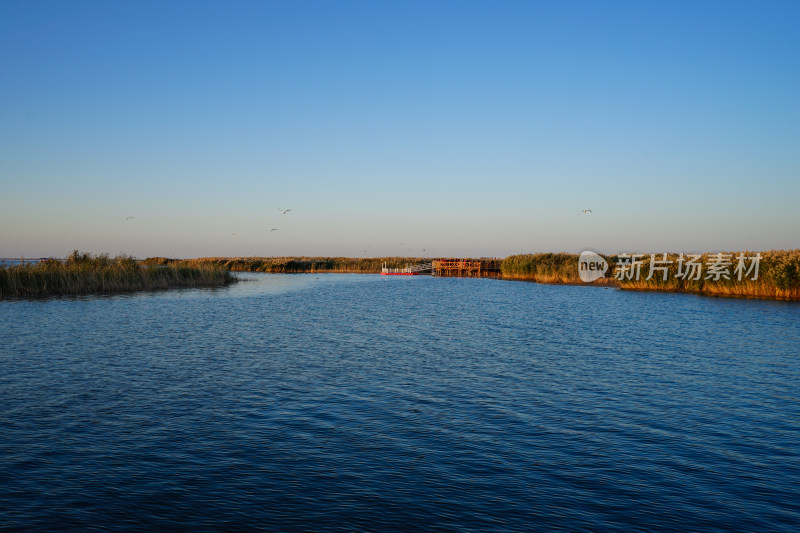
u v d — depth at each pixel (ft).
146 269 187.21
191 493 29.30
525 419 42.45
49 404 45.73
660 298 156.46
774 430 39.96
